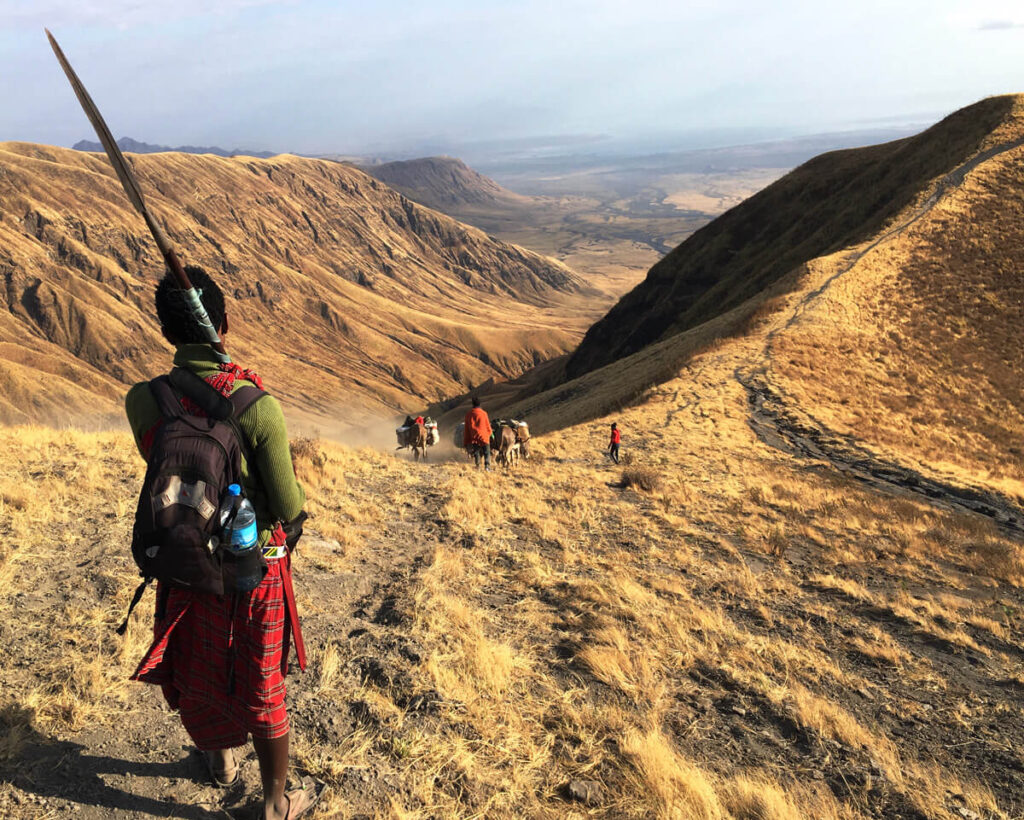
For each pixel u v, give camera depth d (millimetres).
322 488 11227
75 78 2035
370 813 3203
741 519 14094
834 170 100750
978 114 78062
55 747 3387
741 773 4359
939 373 39719
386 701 4238
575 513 12281
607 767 4031
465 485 13047
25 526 6781
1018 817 4285
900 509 17531
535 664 5496
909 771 4738
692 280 103750
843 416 32719
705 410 32906
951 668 7152
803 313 46906
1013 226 54844
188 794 3158
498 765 3824
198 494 2352
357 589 6758
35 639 4586
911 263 52469
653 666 5828
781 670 6367
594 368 110812
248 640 2629
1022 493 23188
